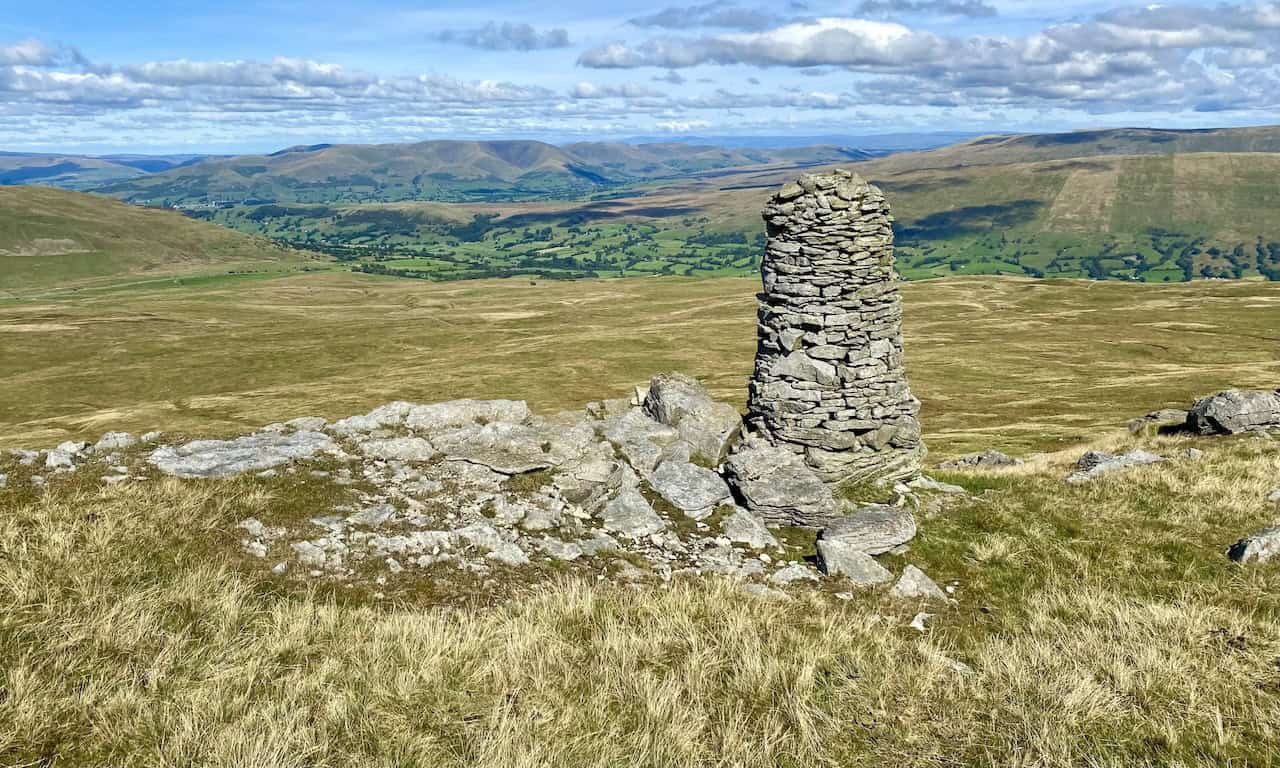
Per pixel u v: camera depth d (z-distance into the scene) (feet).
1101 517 58.03
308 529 43.80
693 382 79.51
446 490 52.90
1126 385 311.06
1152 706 28.99
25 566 33.17
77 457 51.57
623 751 24.63
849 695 29.30
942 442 209.67
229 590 34.65
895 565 50.11
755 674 29.91
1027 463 99.91
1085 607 41.11
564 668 29.91
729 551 50.85
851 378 64.39
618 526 51.72
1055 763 25.16
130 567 35.17
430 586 39.65
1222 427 93.76
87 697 24.76
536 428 65.00
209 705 25.11
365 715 25.38
